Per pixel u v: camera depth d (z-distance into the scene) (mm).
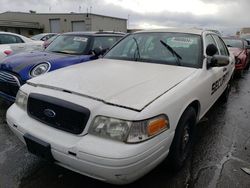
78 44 5965
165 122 2494
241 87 8031
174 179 2988
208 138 4102
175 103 2648
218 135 4227
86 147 2258
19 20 44312
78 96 2494
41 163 3209
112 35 6617
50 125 2566
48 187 2783
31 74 4512
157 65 3545
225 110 5535
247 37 18000
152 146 2332
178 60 3660
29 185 2803
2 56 7141
